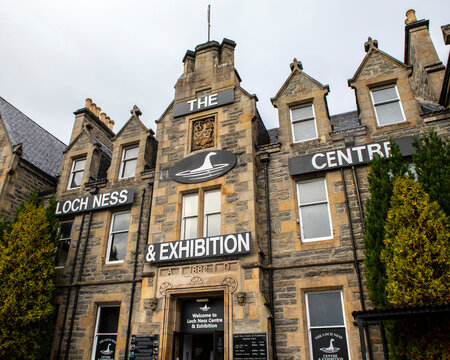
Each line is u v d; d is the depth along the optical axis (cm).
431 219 809
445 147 973
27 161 1591
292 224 1112
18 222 1259
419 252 789
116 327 1226
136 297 1209
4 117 1734
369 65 1302
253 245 1063
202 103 1389
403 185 882
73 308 1270
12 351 1092
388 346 888
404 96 1204
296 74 1367
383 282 865
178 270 1112
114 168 1509
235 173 1204
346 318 954
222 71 1430
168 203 1253
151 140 1566
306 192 1175
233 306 1006
